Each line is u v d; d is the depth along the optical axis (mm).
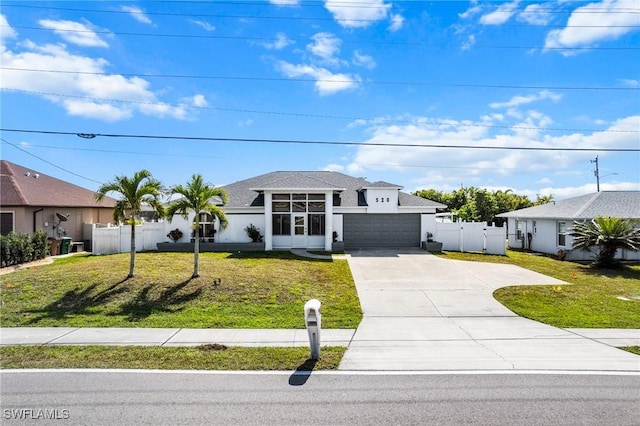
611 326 9578
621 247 18516
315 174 29141
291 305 11508
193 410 5109
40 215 22266
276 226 22312
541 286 13938
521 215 28344
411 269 16875
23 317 10102
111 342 8211
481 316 10555
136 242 21484
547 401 5422
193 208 13859
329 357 7266
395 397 5555
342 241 22328
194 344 8117
